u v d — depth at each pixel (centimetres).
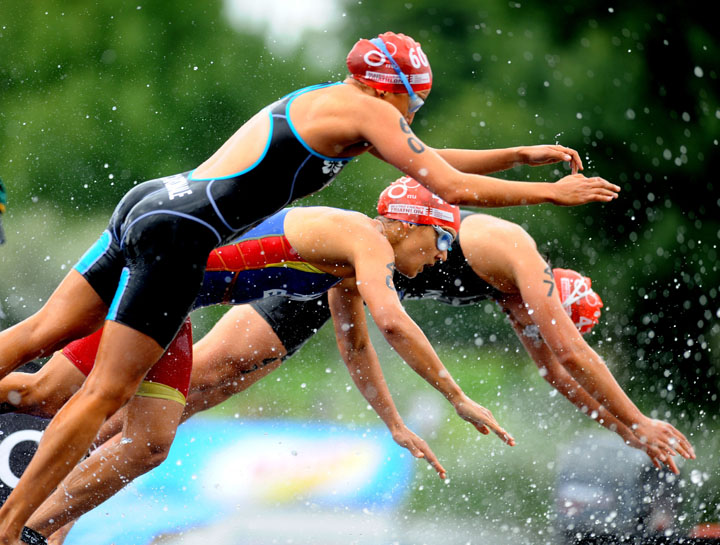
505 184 1416
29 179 5406
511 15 5850
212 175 1429
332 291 1730
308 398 3894
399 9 5938
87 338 1570
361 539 2084
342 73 5944
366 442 2741
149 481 2330
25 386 1558
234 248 1594
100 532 1989
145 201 1408
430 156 1399
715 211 5438
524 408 3634
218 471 2520
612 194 1440
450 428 3291
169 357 1539
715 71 5638
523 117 5612
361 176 5394
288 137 1415
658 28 5681
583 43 5709
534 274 1708
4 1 5903
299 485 2477
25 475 1346
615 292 5184
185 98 5781
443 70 5778
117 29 5906
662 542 1992
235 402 3819
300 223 1595
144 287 1355
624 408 1691
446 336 4638
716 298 5219
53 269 4641
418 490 2486
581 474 2136
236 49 5947
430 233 1667
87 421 1338
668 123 5544
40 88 5778
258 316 1800
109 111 5684
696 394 4084
